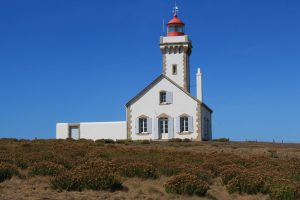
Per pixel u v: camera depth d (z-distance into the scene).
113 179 22.39
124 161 30.20
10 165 25.22
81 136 64.38
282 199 20.94
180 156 36.44
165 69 66.44
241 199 22.03
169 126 60.00
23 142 45.94
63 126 65.12
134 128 60.88
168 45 66.12
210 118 67.81
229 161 32.88
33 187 22.17
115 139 62.59
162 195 22.05
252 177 23.88
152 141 56.09
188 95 60.06
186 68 66.38
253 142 57.41
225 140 60.28
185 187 22.16
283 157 40.38
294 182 22.62
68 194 20.58
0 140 48.91
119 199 20.27
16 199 19.06
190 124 59.72
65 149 37.88
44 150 37.16
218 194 23.06
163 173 27.62
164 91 60.56
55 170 25.45
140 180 25.27
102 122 63.84
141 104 61.00
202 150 45.34
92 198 19.98
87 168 24.78
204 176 26.52
